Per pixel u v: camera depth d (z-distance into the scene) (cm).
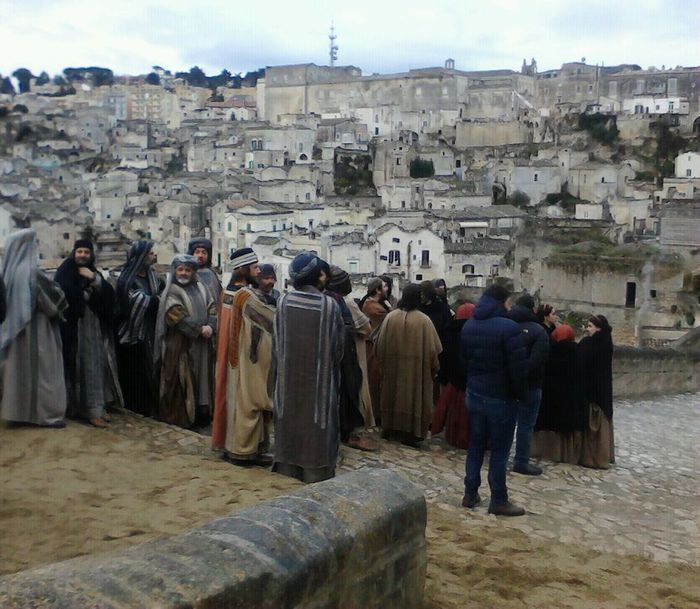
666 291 3625
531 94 13050
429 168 10156
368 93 13350
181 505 734
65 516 689
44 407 952
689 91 12062
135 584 353
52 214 6178
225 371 898
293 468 847
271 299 948
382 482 535
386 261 6569
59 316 956
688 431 1476
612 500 972
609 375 1131
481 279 5962
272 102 14125
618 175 8862
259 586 385
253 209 7594
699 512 945
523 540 771
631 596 648
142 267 1077
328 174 10138
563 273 3850
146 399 1065
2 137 8956
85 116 11331
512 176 9075
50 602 330
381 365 1132
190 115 14875
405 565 523
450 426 1149
